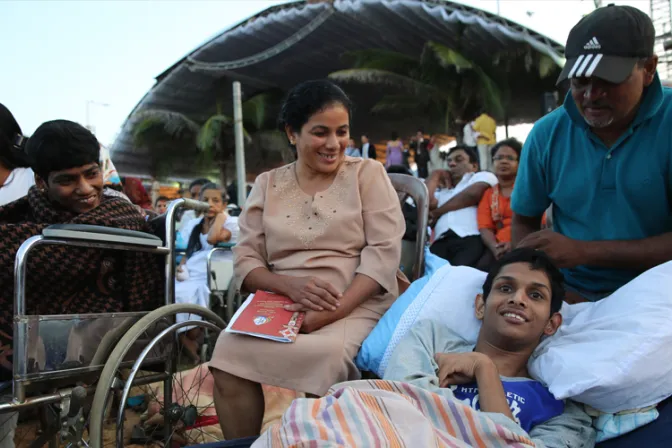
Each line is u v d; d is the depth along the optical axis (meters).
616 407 1.87
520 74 19.84
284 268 2.33
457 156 5.12
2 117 2.42
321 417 1.58
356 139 26.53
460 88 20.00
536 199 2.59
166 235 2.41
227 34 20.70
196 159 26.08
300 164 2.46
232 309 4.51
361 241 2.36
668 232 2.19
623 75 1.93
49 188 2.19
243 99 25.19
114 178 3.96
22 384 1.79
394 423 1.61
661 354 1.82
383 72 19.98
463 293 2.39
